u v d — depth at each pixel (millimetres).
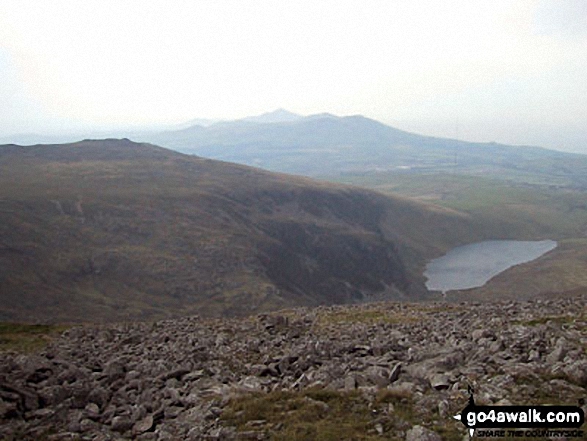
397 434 14188
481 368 19016
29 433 16203
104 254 130000
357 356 24781
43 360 24328
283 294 134000
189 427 16016
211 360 25844
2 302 95062
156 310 109125
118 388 21156
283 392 17953
